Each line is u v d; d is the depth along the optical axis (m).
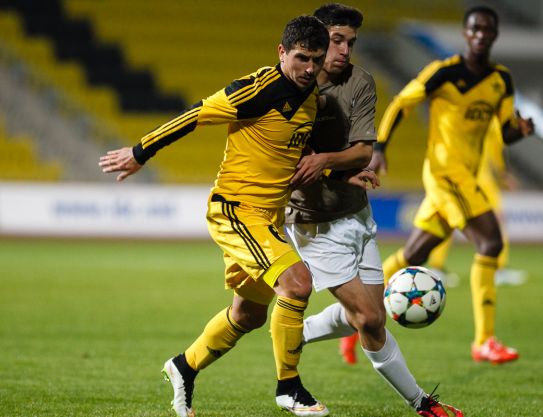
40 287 40.31
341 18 16.86
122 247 61.44
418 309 17.59
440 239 25.52
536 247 68.12
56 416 17.14
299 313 15.93
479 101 24.88
